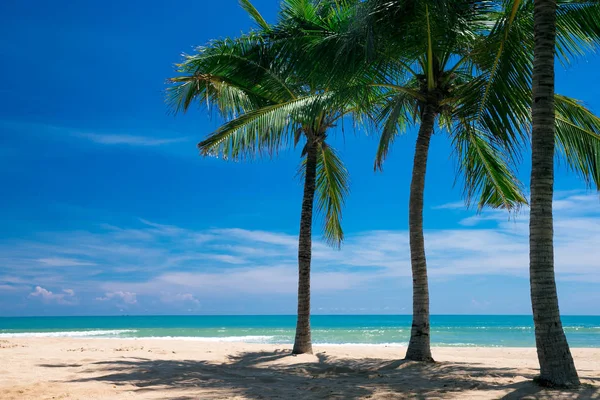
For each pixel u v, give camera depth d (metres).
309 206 11.42
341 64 8.45
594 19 7.33
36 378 7.16
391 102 10.60
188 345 14.83
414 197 9.33
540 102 5.86
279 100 10.89
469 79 9.72
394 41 8.23
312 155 11.64
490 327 53.19
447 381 6.69
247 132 9.61
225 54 10.02
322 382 6.98
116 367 8.47
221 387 6.47
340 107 9.58
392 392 5.89
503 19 7.39
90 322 87.69
